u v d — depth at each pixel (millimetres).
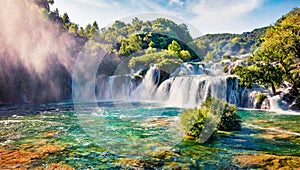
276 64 12789
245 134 5730
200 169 3494
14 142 5262
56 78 18938
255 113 9836
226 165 3707
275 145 4852
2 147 4852
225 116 6184
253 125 7023
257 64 12141
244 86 12992
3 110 11578
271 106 11273
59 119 8609
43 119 8625
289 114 9477
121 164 3459
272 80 11641
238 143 4883
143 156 3453
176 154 3844
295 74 11625
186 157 3805
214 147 4527
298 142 5055
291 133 5906
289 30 12359
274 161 3924
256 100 11977
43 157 4180
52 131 6387
